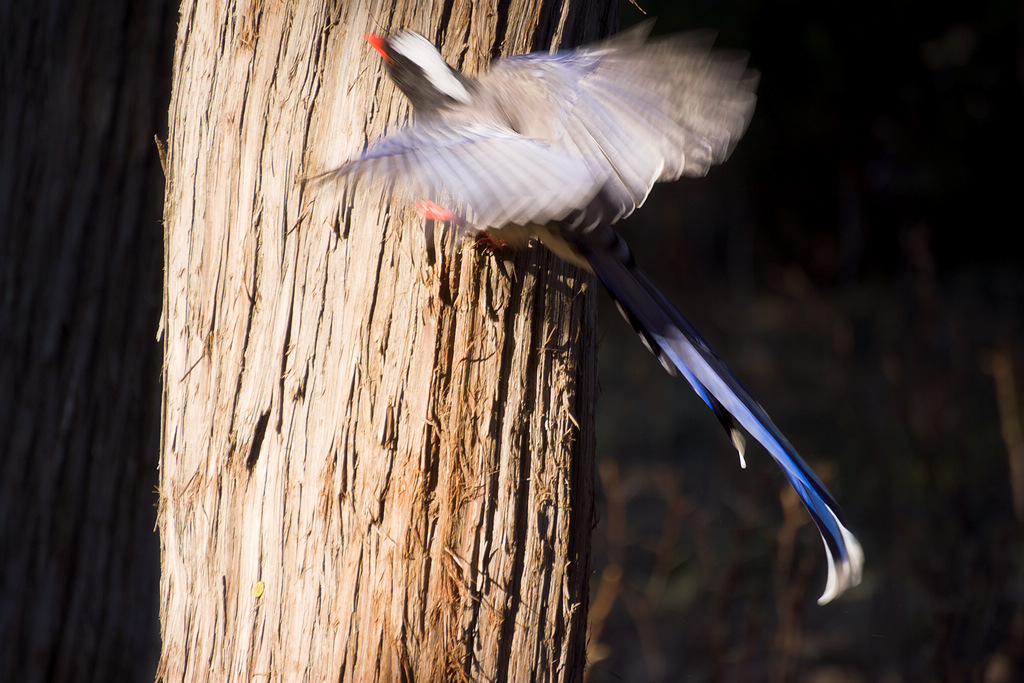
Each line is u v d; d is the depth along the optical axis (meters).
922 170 23.75
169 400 6.01
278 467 5.59
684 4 22.12
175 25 9.60
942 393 13.70
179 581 5.88
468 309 5.48
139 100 9.56
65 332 9.56
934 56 23.19
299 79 5.61
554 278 5.75
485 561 5.46
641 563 15.88
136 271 9.55
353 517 5.45
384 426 5.44
